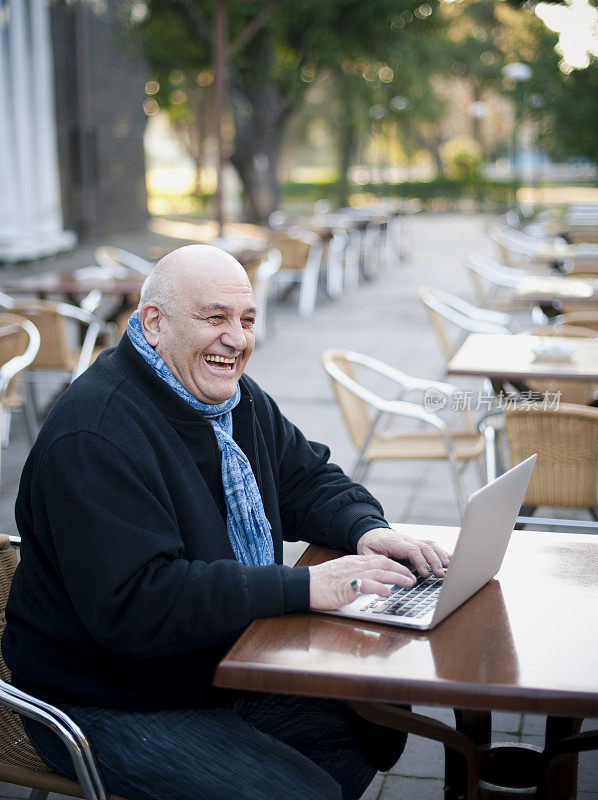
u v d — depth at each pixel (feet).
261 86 61.82
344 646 5.43
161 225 85.76
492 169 180.04
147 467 6.07
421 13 57.31
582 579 6.43
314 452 7.78
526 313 37.24
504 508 5.98
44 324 19.95
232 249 33.53
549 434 11.75
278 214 65.21
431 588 6.33
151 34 59.47
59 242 57.31
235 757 5.95
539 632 5.60
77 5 61.87
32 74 53.83
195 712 6.26
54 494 5.93
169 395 6.40
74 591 5.87
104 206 68.95
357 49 57.98
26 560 6.37
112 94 69.36
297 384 25.95
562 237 43.86
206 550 6.33
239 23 56.44
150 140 257.14
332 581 5.94
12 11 50.47
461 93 172.04
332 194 120.57
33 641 6.31
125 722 6.12
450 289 47.11
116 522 5.83
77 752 5.85
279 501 7.57
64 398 6.29
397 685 4.99
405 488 17.43
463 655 5.29
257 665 5.16
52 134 56.03
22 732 6.79
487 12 132.77
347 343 32.68
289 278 41.78
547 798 6.32
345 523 7.16
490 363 14.44
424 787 8.59
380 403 14.06
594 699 4.83
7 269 49.93
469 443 15.15
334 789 5.93
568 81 64.34
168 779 5.86
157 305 6.54
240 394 7.02
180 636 5.86
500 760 6.99
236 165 63.93
